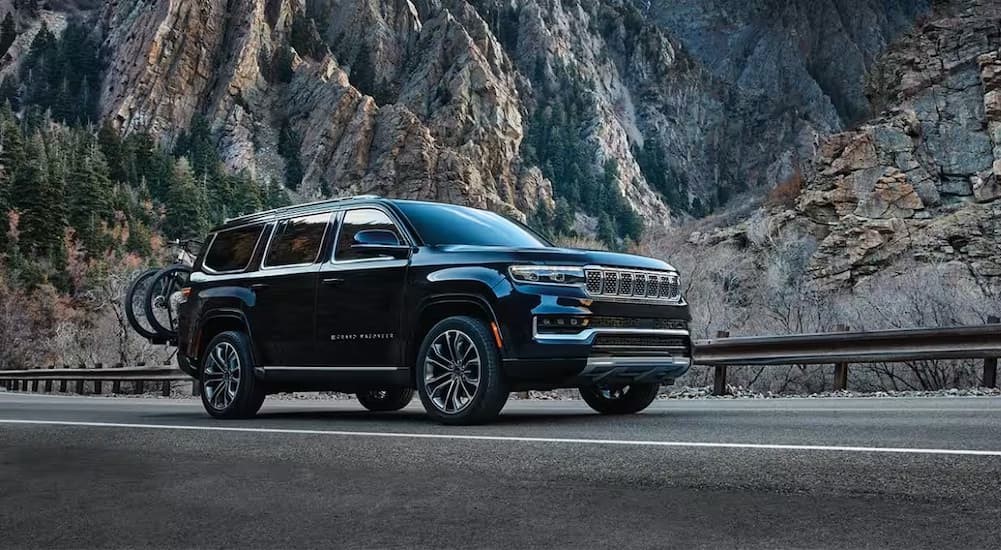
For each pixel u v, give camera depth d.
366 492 3.96
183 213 178.75
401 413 9.47
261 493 4.00
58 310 88.88
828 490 3.74
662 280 7.34
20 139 171.50
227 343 8.71
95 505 3.81
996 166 42.53
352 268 7.83
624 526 3.19
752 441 5.29
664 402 10.91
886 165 44.62
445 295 7.10
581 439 5.53
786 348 12.97
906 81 48.69
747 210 55.72
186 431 6.82
